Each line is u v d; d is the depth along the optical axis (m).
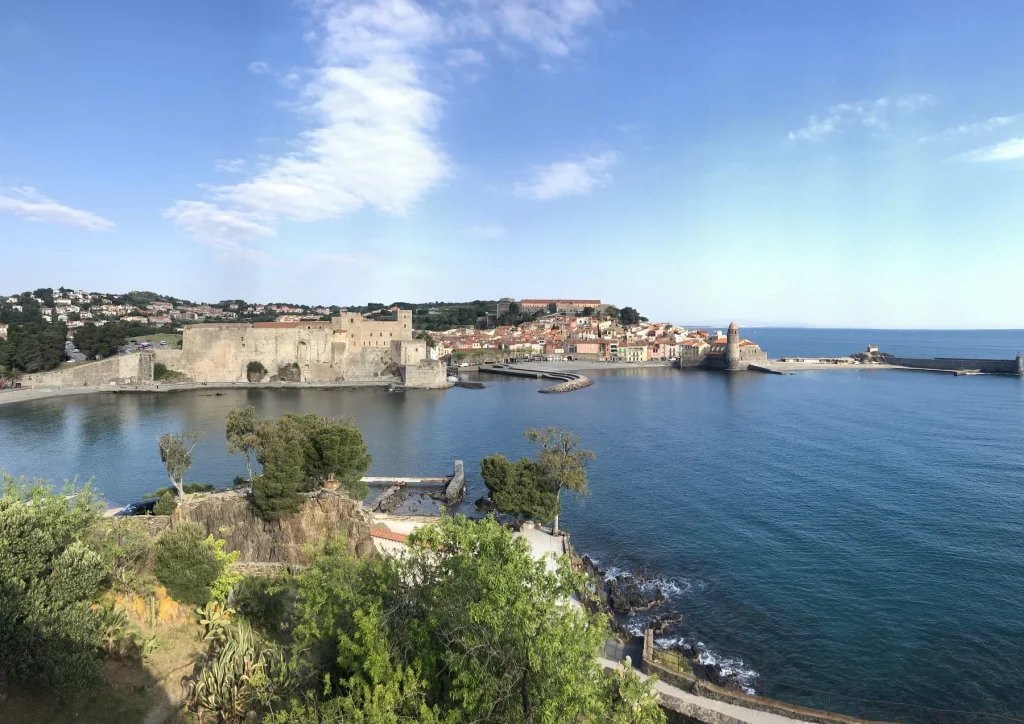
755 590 50.19
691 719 32.12
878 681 37.88
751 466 90.56
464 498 78.25
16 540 22.55
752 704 32.88
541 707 17.38
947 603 47.25
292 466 52.38
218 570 31.75
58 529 24.75
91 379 178.62
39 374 174.50
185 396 168.75
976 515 66.69
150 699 22.84
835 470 87.44
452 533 24.02
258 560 48.59
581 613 21.11
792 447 103.81
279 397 170.25
